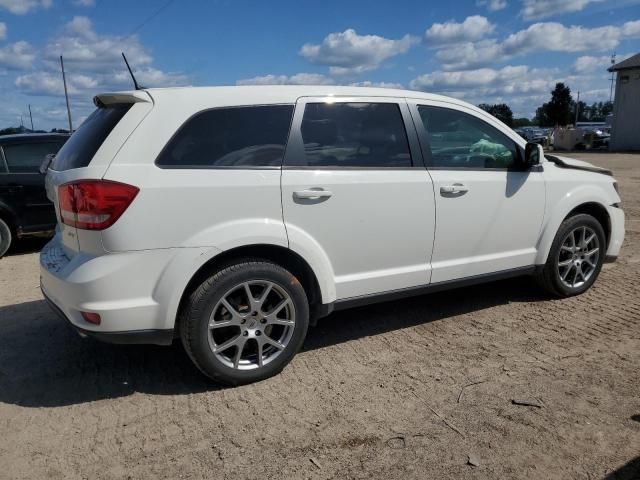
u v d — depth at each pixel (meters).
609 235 5.25
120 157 3.12
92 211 3.05
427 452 2.78
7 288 5.80
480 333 4.30
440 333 4.32
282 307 3.56
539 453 2.75
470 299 5.11
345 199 3.67
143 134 3.19
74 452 2.86
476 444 2.84
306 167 3.59
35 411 3.26
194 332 3.28
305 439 2.92
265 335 3.52
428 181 4.02
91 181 3.05
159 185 3.13
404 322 4.56
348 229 3.71
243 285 3.39
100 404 3.33
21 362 3.92
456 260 4.29
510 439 2.87
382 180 3.81
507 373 3.61
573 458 2.71
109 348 4.14
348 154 3.76
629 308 4.78
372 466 2.69
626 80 30.16
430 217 4.05
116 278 3.08
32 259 7.22
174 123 3.27
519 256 4.63
